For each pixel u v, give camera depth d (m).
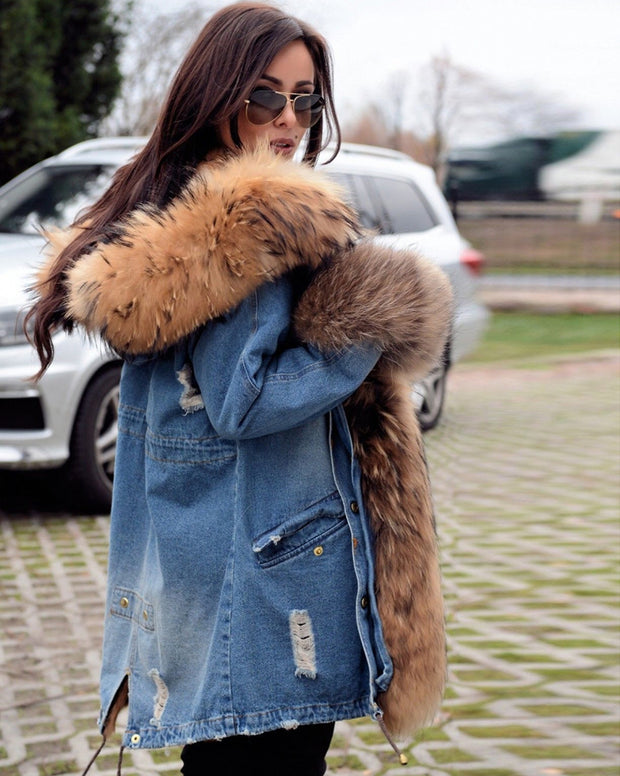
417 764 2.91
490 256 19.89
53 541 5.18
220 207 1.56
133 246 1.60
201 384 1.62
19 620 4.13
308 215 1.56
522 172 19.80
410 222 7.24
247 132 1.75
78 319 1.71
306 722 1.68
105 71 14.96
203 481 1.69
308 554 1.68
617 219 19.41
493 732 3.10
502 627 3.98
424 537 1.77
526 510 5.77
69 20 14.42
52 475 5.55
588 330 14.91
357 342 1.61
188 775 1.80
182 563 1.69
